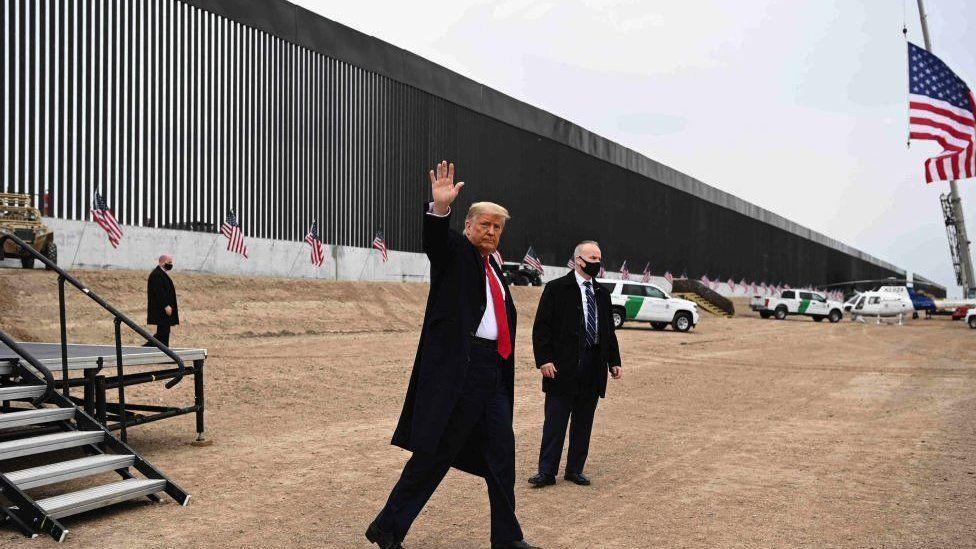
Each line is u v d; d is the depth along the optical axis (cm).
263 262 3127
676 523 490
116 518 493
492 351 403
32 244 2166
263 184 3206
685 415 979
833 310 4544
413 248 4103
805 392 1230
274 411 976
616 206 6178
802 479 620
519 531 406
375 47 3859
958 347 2323
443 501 548
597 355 600
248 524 481
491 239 408
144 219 2702
